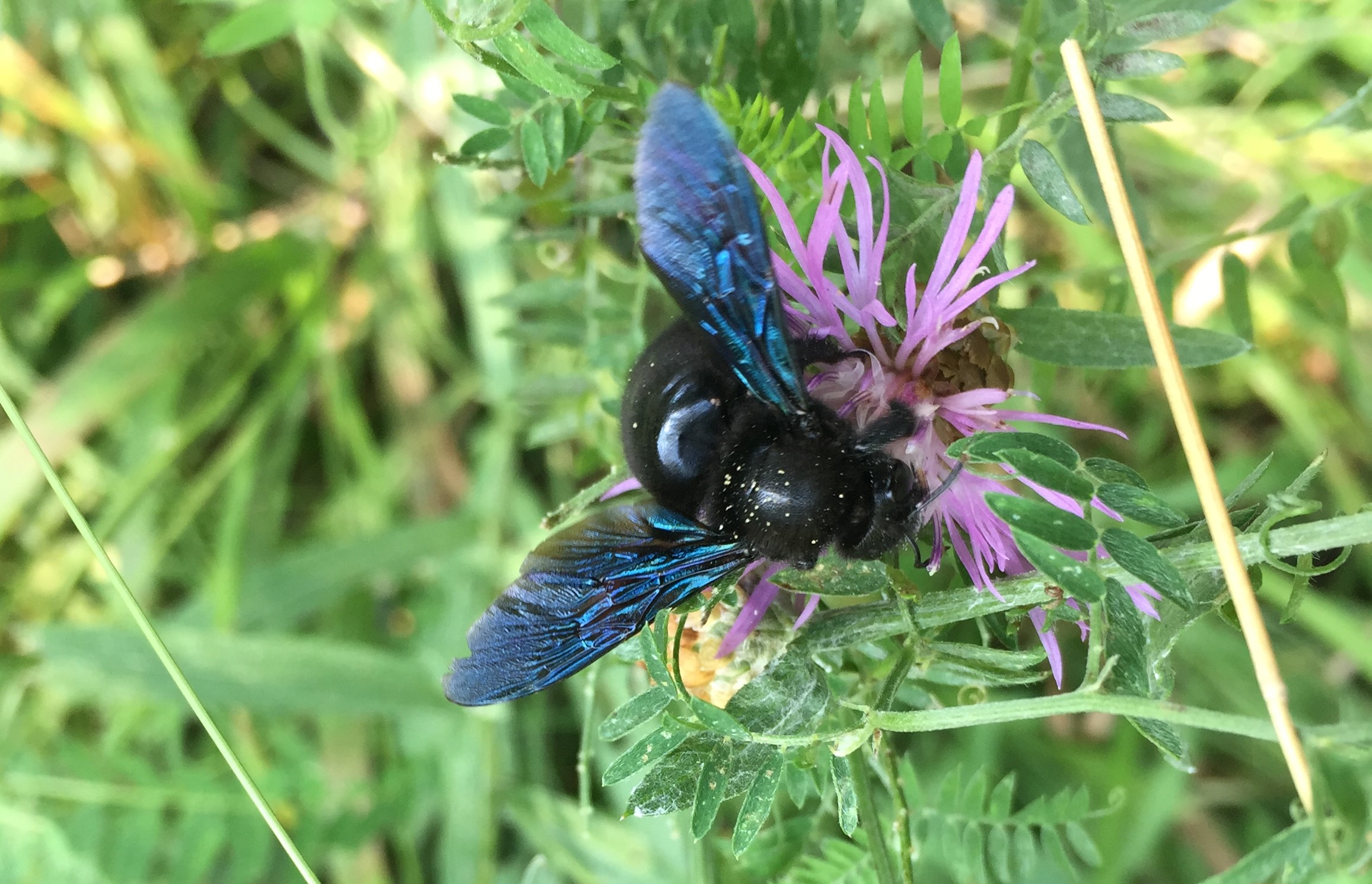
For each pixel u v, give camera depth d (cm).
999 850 9
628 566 8
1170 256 10
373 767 15
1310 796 6
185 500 16
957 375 8
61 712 15
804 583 8
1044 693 13
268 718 16
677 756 7
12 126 15
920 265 8
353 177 16
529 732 15
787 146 9
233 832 14
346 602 16
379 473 16
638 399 8
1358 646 13
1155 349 7
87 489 16
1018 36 9
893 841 9
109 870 13
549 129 8
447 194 15
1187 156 14
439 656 15
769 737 7
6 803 13
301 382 17
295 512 17
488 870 14
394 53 13
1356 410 15
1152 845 13
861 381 8
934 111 13
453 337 17
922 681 9
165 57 15
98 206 16
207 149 16
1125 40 8
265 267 16
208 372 16
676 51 10
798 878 10
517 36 7
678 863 13
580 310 11
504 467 16
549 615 8
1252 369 14
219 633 15
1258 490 15
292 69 16
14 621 16
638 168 7
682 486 8
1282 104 14
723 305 7
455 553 16
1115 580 7
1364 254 14
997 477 8
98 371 15
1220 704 14
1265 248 13
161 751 15
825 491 8
